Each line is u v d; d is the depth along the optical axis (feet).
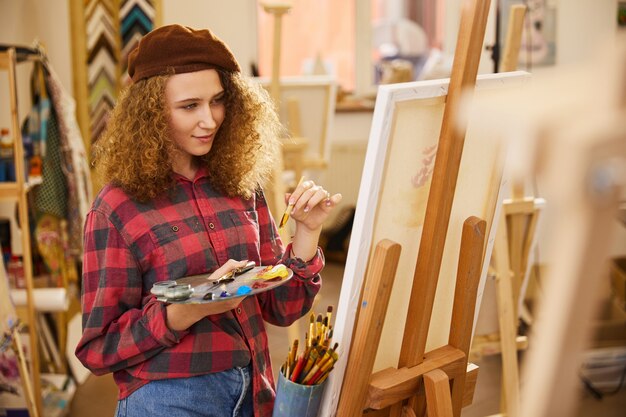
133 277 4.52
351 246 4.21
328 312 4.61
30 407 8.89
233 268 4.39
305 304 5.14
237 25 17.25
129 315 4.44
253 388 4.83
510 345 8.66
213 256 4.72
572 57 14.56
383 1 18.80
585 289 1.29
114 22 13.93
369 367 4.28
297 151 11.98
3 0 12.68
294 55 18.79
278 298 5.10
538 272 12.61
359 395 4.32
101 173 4.72
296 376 4.45
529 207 8.54
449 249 4.80
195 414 4.57
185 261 4.58
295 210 4.80
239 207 4.99
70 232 10.78
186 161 4.85
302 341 12.34
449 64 17.90
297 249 5.01
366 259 4.23
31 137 10.37
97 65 13.89
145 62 4.57
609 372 10.43
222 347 4.65
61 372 11.18
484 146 4.64
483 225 4.60
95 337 4.47
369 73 18.94
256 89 5.10
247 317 4.89
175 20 16.97
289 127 12.07
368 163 4.02
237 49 17.39
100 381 11.34
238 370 4.75
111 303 4.46
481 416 9.89
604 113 1.19
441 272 4.83
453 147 4.09
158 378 4.53
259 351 4.93
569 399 1.37
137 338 4.38
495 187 4.88
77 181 10.69
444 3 18.53
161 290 4.09
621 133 1.17
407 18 18.84
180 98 4.53
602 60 1.22
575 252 1.27
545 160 1.24
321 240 17.54
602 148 1.18
